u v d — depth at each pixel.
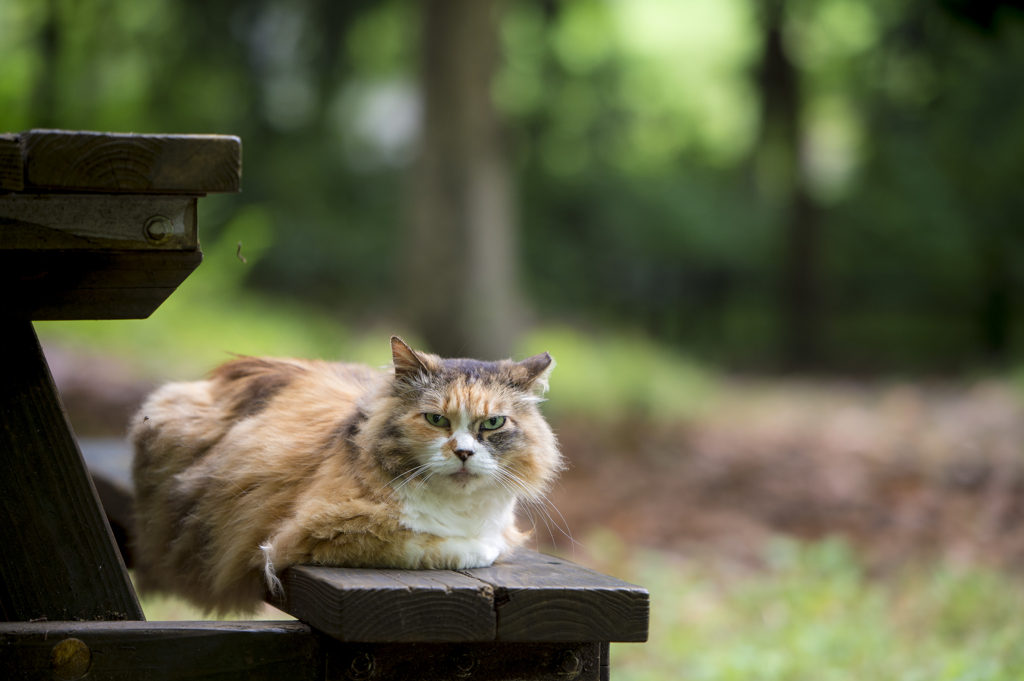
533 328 19.47
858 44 23.53
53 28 13.59
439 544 2.54
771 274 25.92
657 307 25.58
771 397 16.62
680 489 9.54
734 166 27.64
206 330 12.09
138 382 9.50
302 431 2.83
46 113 11.12
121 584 2.44
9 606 2.36
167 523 3.04
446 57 13.86
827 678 4.59
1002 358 20.75
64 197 2.24
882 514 8.75
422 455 2.64
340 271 21.36
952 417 13.47
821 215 23.88
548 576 2.46
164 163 2.23
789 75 22.73
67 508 2.42
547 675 2.41
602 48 25.45
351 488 2.56
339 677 2.31
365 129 24.22
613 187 25.80
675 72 28.19
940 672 4.51
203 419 3.05
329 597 2.18
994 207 21.45
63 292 2.31
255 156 21.19
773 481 9.90
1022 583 6.38
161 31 18.84
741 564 7.25
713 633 5.52
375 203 22.84
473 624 2.22
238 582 2.73
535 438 2.89
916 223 22.36
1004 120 20.45
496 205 14.39
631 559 7.18
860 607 5.82
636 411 12.50
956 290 24.28
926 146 22.20
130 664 2.21
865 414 14.15
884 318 25.91
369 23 21.44
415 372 2.76
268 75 21.22
